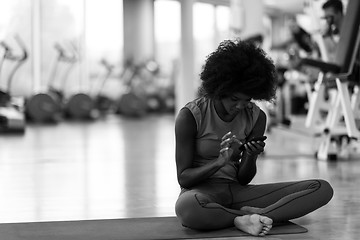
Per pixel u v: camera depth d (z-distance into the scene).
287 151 6.65
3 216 3.00
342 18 5.84
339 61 5.14
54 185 4.13
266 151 6.17
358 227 2.69
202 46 15.66
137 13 15.84
